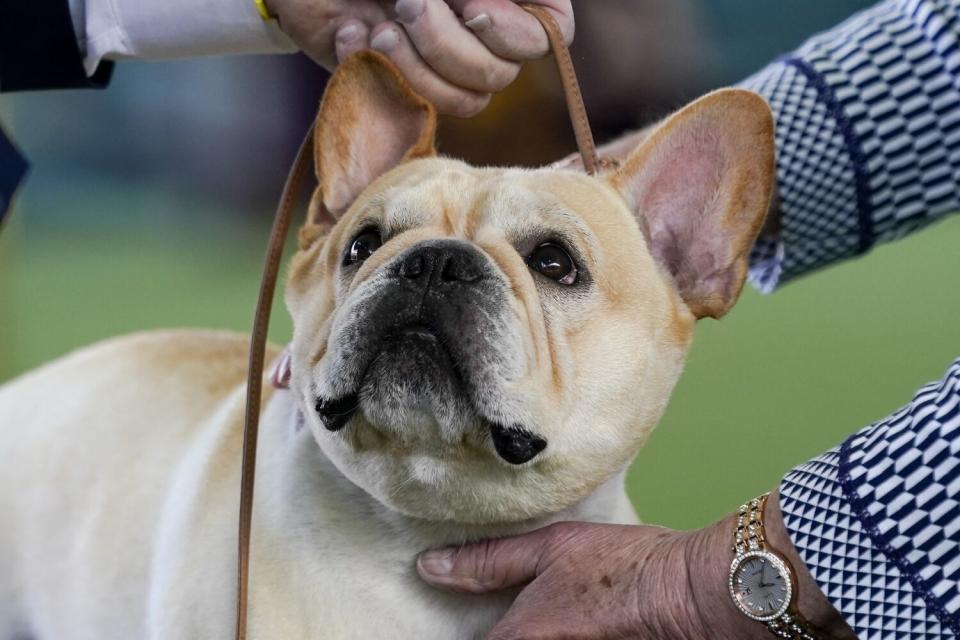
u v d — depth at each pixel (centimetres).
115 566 423
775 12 1579
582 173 391
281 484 369
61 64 413
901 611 282
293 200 388
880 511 288
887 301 1162
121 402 473
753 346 1042
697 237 388
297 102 1611
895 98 404
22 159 362
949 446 285
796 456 799
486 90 414
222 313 1173
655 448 813
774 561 304
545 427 326
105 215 1627
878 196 411
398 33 399
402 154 416
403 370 317
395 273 322
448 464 330
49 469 469
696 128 388
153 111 1686
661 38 1396
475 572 354
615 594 330
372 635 357
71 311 1201
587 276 351
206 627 358
